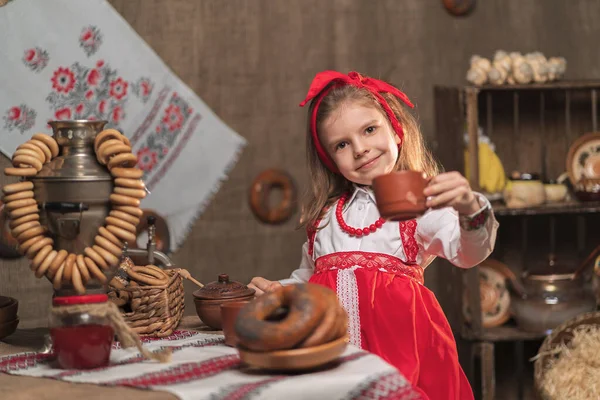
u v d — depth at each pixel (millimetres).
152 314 1491
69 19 2762
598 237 3447
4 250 2559
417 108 3309
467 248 1613
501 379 3445
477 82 3080
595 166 3248
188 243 3076
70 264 1295
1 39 2658
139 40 2895
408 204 1277
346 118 1772
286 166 3217
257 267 3199
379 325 1722
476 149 2975
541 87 3025
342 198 1906
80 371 1218
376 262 1789
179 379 1137
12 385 1147
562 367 2596
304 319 1134
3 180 2621
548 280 3062
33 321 2629
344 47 3246
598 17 3404
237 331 1161
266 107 3180
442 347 1716
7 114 2658
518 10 3363
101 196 1314
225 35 3107
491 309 3203
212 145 3051
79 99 2789
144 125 2928
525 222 3410
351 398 1099
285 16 3184
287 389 1080
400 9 3285
